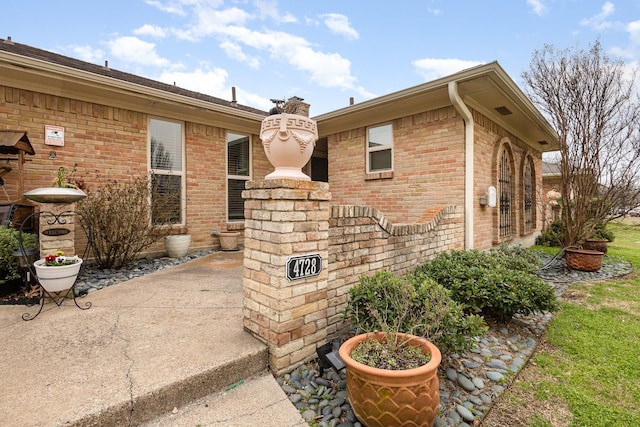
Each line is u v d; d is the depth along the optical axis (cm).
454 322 240
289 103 306
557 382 246
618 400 223
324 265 268
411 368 192
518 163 814
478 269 360
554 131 724
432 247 455
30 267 347
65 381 196
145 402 186
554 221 995
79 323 290
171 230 657
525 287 331
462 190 557
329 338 288
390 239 367
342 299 303
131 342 251
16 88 500
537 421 202
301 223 248
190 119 693
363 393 183
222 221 754
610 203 652
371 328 252
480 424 199
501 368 263
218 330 275
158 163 655
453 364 266
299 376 240
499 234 668
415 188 625
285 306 240
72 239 374
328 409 206
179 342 251
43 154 523
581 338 318
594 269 614
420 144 615
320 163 1008
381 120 674
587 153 636
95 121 573
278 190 236
